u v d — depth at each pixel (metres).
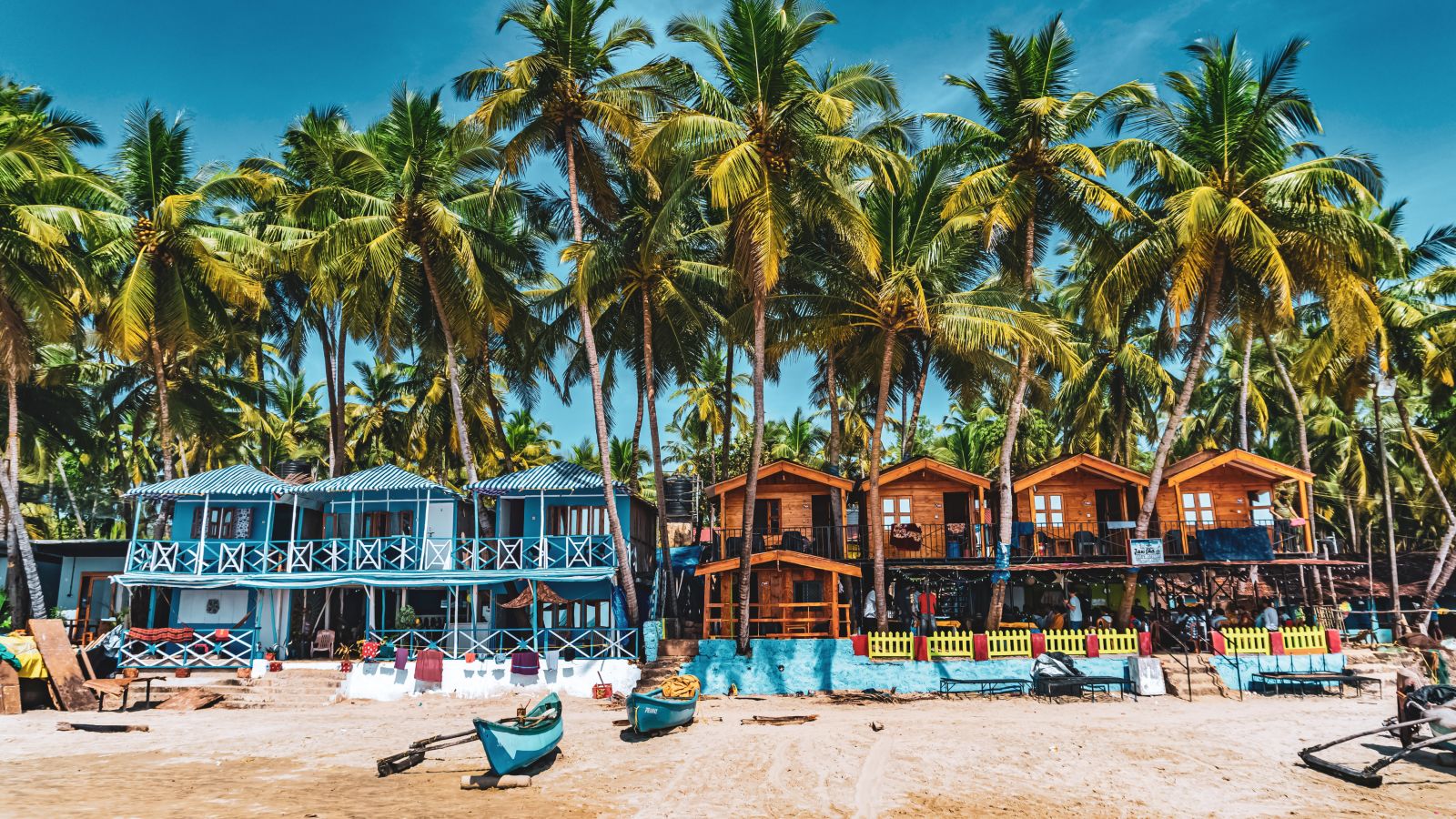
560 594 31.50
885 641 27.20
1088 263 37.69
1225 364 47.16
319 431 51.78
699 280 33.03
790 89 26.67
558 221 35.00
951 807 15.34
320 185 33.78
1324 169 25.88
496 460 51.00
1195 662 26.81
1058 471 33.09
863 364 33.47
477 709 25.91
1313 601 36.84
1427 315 35.06
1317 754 18.44
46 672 25.61
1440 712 17.27
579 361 36.91
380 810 15.27
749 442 52.22
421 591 34.03
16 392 35.81
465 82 29.86
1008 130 29.55
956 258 29.62
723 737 20.14
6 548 36.75
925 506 33.91
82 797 16.03
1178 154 29.33
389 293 33.91
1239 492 32.91
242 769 18.30
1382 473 35.78
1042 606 33.22
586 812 15.22
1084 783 16.70
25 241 29.00
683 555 36.25
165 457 32.84
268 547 30.88
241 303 33.72
